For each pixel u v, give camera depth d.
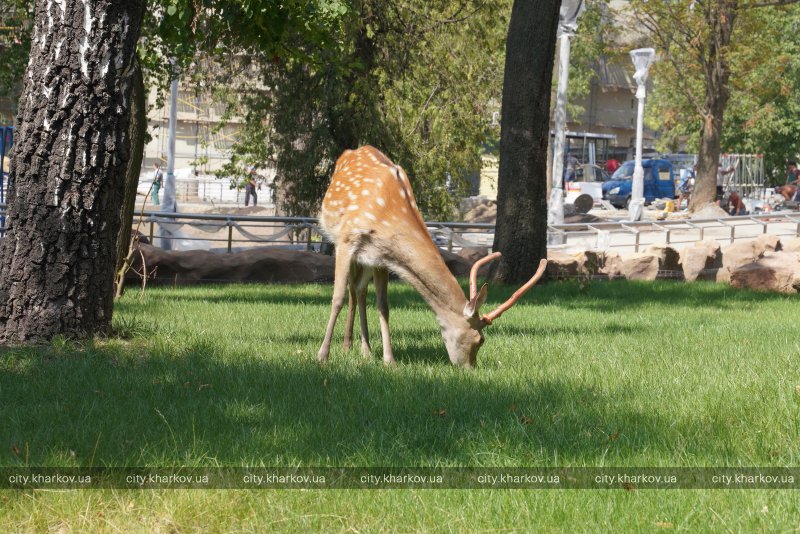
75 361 8.49
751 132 60.81
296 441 6.19
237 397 7.40
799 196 51.78
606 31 60.81
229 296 16.66
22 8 19.78
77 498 5.05
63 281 9.37
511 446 6.17
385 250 8.96
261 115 26.92
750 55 45.38
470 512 5.01
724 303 17.23
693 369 9.23
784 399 7.50
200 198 52.31
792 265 19.78
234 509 5.03
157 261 19.06
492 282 19.61
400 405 7.18
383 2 25.23
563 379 8.49
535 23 19.08
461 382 8.10
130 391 7.48
